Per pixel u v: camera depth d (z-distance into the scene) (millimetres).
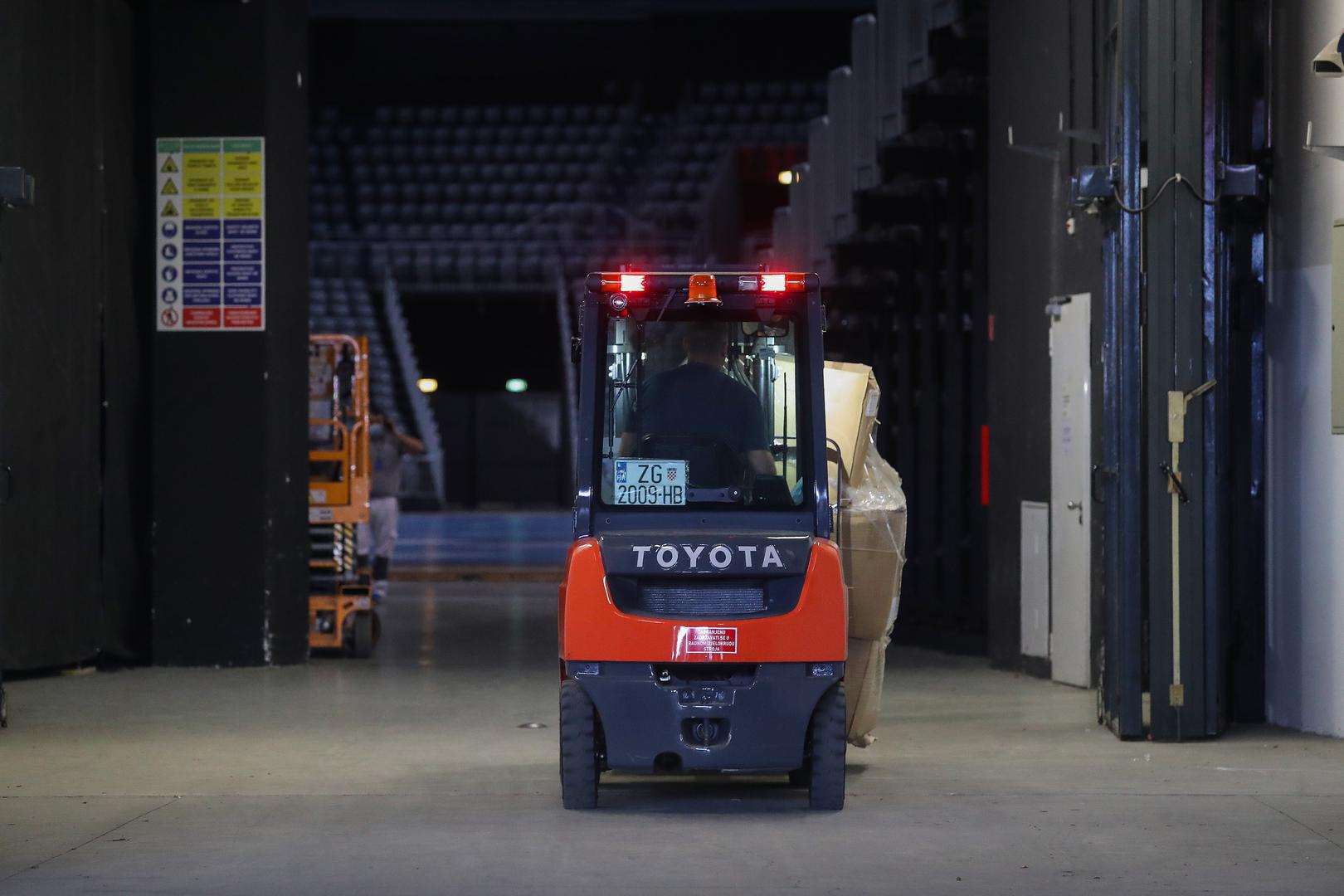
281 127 18172
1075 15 16109
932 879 8781
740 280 10641
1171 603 13094
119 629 18188
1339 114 13086
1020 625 17641
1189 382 12984
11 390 16422
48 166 17016
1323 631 13414
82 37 17594
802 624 10133
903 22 21297
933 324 22703
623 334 10797
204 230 17891
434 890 8570
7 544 16391
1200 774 11773
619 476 10648
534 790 11336
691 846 9578
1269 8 13898
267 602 17938
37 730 13977
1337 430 12617
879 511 11703
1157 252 12938
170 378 17922
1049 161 16781
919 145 22094
